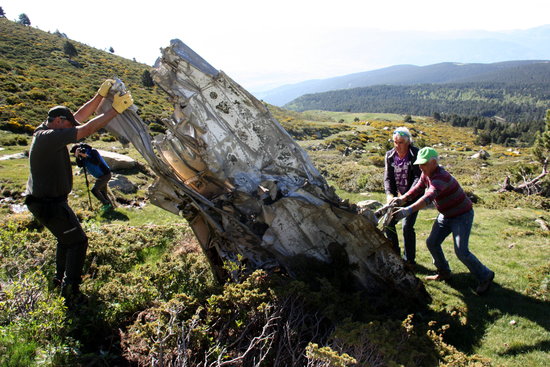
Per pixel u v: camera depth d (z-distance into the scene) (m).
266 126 4.86
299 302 3.96
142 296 4.36
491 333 4.36
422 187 5.23
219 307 3.83
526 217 10.59
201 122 4.75
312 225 4.62
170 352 3.24
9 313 3.64
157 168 4.47
